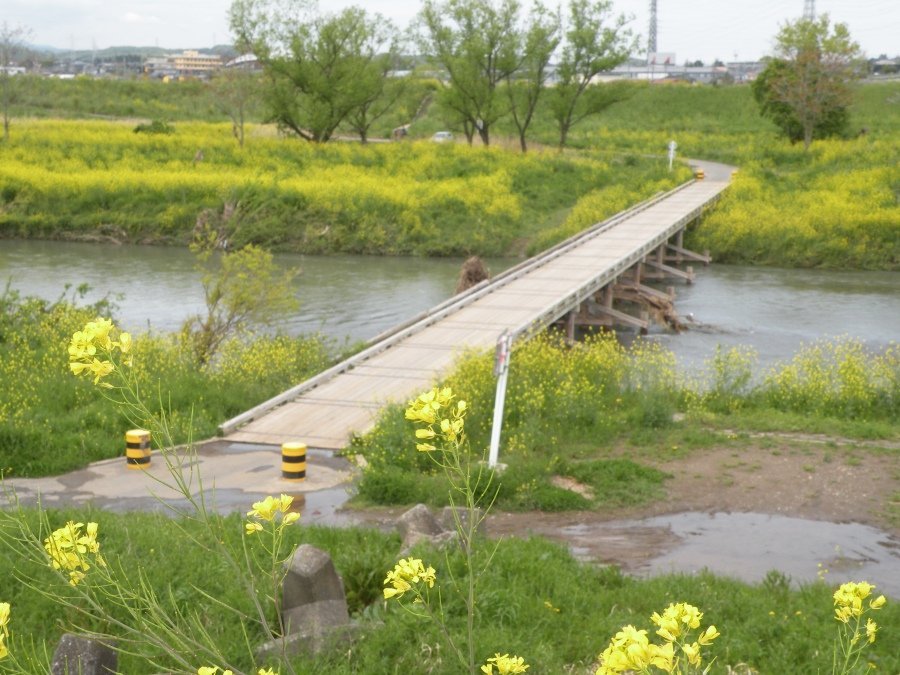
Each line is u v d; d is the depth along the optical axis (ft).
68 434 48.83
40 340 71.97
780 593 30.17
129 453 45.47
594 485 44.27
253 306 75.20
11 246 155.94
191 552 28.96
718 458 48.83
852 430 54.34
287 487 43.01
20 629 23.53
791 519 41.14
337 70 223.30
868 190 177.06
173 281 125.49
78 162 195.42
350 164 208.44
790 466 47.65
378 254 160.04
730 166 226.38
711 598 29.04
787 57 241.14
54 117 272.72
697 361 84.94
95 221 166.61
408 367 63.77
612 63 226.58
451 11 220.43
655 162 216.95
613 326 102.12
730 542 38.27
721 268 146.92
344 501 41.32
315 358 71.15
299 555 23.67
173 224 166.81
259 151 213.46
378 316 105.50
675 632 9.49
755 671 24.06
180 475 12.67
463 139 255.50
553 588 28.58
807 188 184.85
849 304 115.55
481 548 29.78
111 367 10.48
